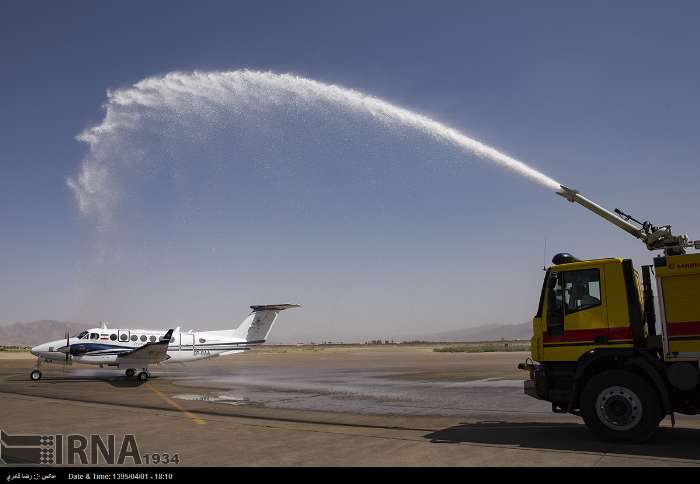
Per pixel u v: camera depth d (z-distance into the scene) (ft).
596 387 30.86
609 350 31.04
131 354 88.02
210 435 33.83
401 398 58.34
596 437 31.99
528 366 35.22
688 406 30.07
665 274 29.86
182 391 68.18
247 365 144.15
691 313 29.12
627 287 31.58
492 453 27.63
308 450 28.81
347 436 33.22
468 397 59.31
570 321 32.53
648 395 29.66
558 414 44.73
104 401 56.08
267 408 49.57
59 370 119.96
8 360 183.21
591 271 32.58
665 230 32.99
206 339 106.52
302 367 130.93
